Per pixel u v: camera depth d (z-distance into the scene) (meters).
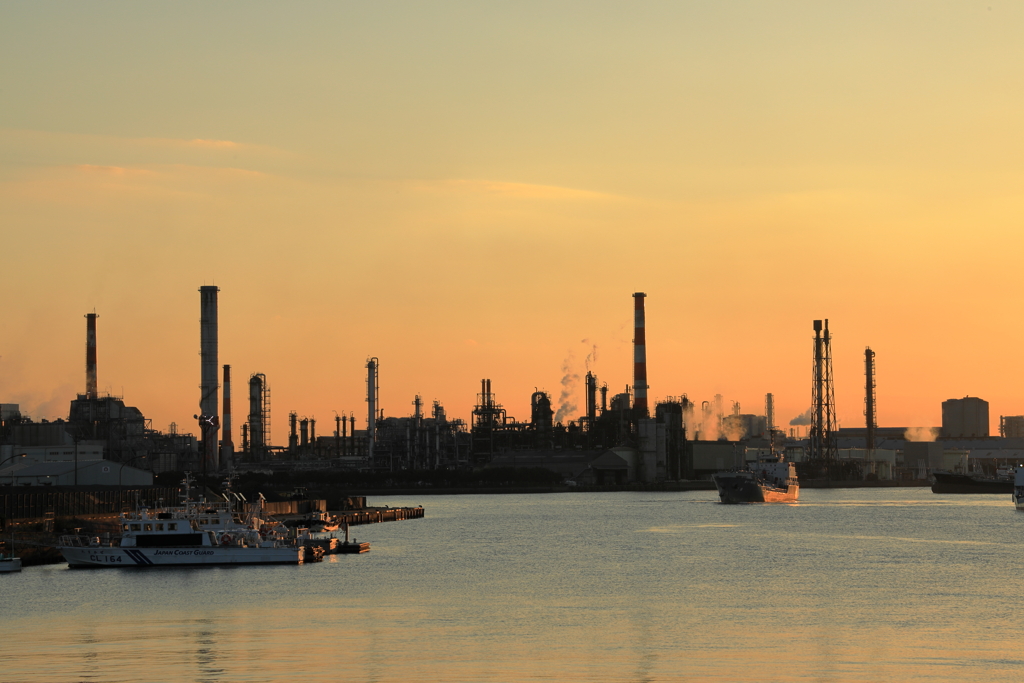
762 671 132.62
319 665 135.50
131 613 173.25
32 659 138.50
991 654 141.75
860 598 188.50
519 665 135.75
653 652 143.38
